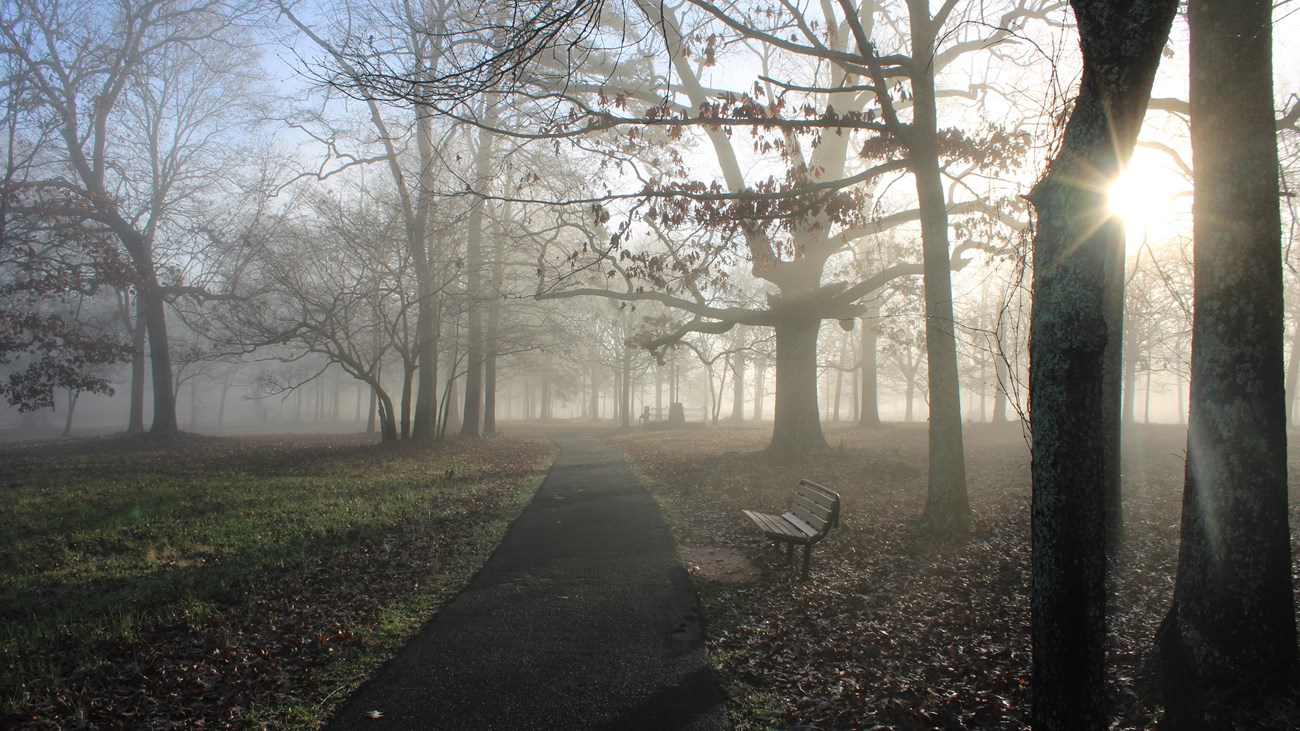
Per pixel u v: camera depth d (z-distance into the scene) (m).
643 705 4.77
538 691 4.97
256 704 4.81
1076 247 3.28
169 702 4.87
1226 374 4.22
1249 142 4.24
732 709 4.75
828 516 7.86
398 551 9.35
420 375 28.84
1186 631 4.28
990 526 10.47
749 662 5.60
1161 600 6.86
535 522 11.30
